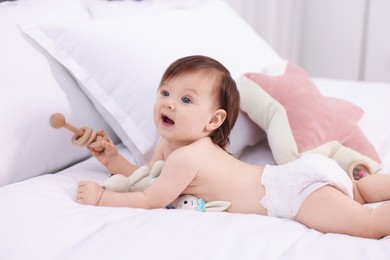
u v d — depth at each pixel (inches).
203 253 29.1
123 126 48.1
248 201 38.5
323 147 47.4
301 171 36.4
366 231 33.5
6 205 35.1
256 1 104.8
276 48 113.0
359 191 40.4
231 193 38.9
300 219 35.7
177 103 39.5
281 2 110.7
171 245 29.9
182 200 39.6
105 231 31.9
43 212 34.7
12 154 41.8
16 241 31.5
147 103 48.2
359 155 48.0
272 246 30.1
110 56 48.9
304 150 46.7
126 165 44.5
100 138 43.1
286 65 56.3
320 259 28.6
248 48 61.9
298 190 36.1
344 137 49.8
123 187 40.4
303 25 120.3
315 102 50.0
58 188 39.6
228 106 41.9
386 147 53.2
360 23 113.4
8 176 41.6
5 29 46.7
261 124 50.2
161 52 51.3
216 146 41.4
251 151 52.6
